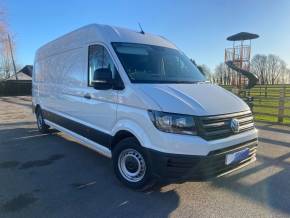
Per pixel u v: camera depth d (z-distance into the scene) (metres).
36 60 8.62
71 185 4.30
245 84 17.08
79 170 4.98
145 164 3.84
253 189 4.18
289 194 4.01
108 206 3.62
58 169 5.03
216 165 3.53
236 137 3.73
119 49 4.50
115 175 4.43
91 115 4.98
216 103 3.78
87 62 5.11
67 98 6.02
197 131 3.43
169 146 3.45
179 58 5.20
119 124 4.17
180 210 3.54
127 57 4.42
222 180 4.50
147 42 5.02
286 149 6.38
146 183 3.90
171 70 4.74
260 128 8.85
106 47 4.57
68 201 3.76
